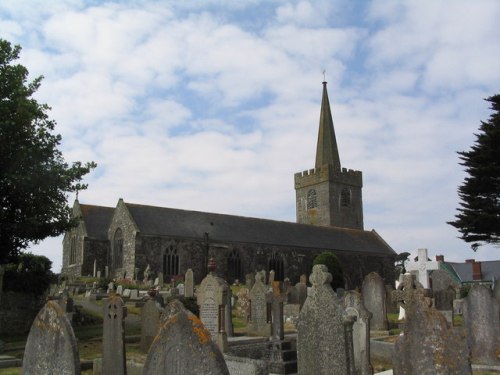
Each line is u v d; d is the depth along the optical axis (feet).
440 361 28.86
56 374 28.32
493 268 213.87
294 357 52.90
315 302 33.99
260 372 35.88
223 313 55.52
